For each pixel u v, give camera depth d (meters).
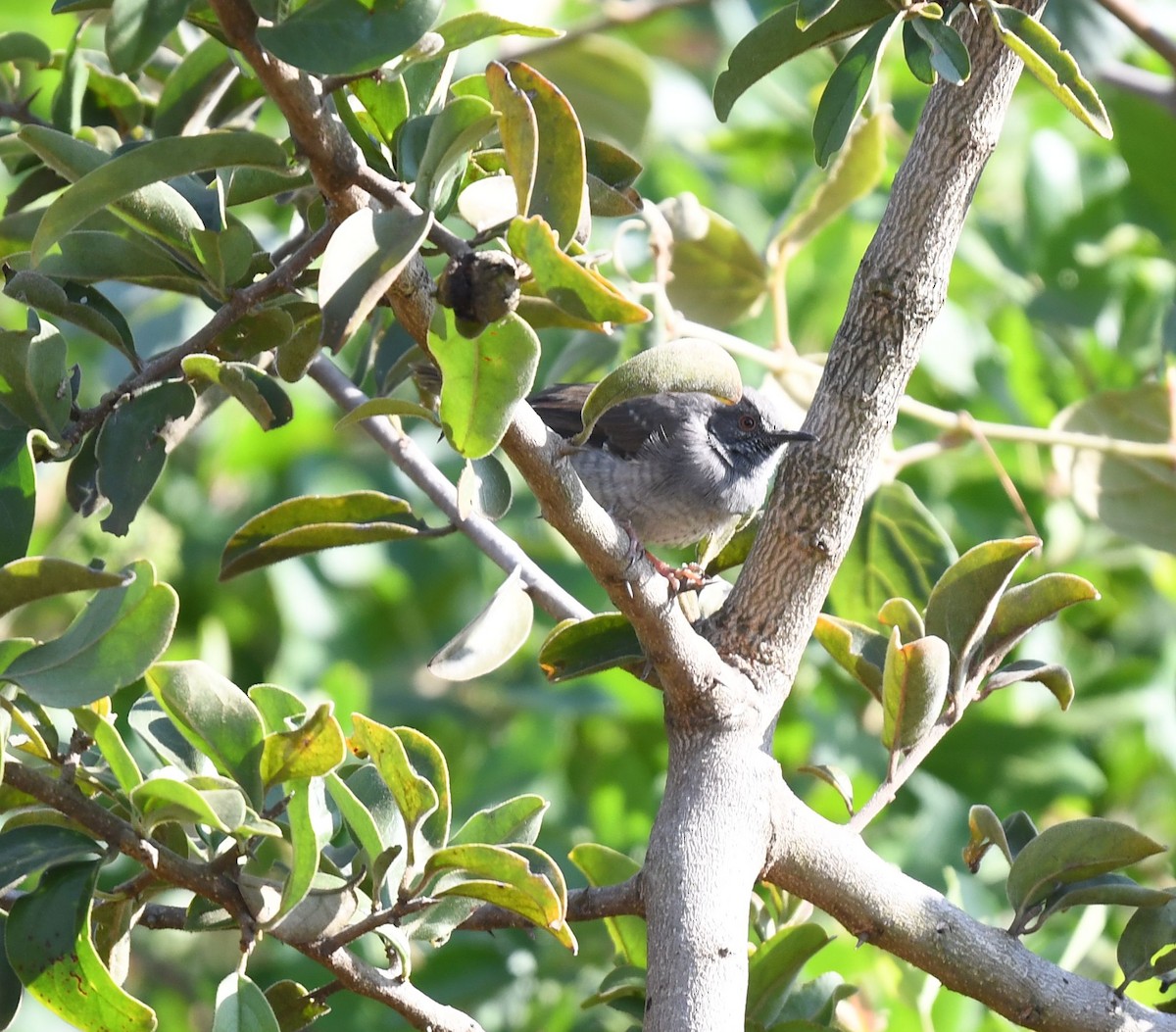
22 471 5.16
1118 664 11.66
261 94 7.98
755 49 5.64
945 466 12.17
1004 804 11.10
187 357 5.38
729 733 5.64
